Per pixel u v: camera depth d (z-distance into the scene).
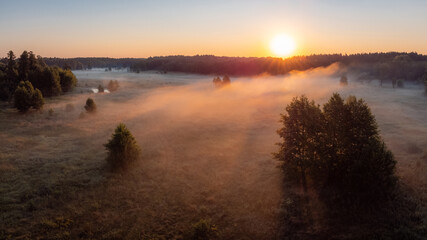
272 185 18.64
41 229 13.95
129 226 14.29
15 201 16.55
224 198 17.12
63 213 15.40
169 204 16.47
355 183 14.85
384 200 14.76
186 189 18.38
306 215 14.67
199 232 13.16
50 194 17.55
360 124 16.44
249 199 16.92
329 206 15.16
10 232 13.65
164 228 14.15
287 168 18.83
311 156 17.39
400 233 12.59
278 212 15.10
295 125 19.02
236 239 13.18
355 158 15.68
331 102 17.47
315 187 17.42
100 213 15.39
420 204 14.89
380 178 14.41
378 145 15.50
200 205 16.31
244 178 20.09
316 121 18.03
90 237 13.38
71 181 19.30
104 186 18.67
